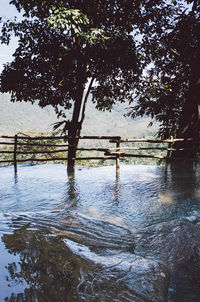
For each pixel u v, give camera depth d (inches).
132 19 326.6
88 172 287.0
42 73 318.7
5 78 323.9
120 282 68.2
